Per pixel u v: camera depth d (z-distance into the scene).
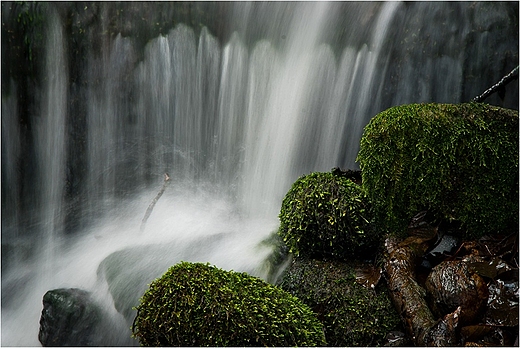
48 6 5.63
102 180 5.86
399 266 3.39
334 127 5.23
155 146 5.76
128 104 5.73
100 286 4.31
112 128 5.79
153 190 5.74
